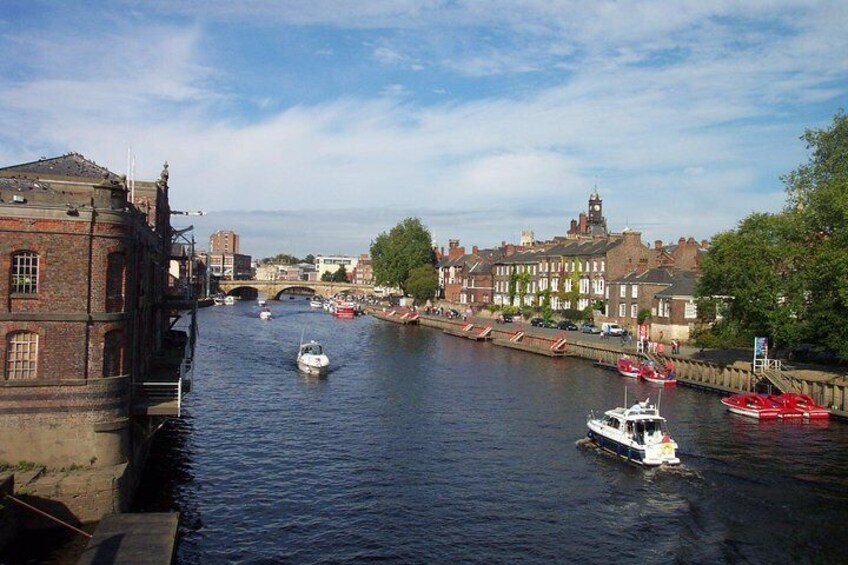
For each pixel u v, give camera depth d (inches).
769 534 1072.2
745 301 2148.1
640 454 1385.3
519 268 4987.7
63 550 932.0
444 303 6053.2
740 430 1696.6
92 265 1106.1
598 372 2647.6
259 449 1492.4
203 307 6171.3
